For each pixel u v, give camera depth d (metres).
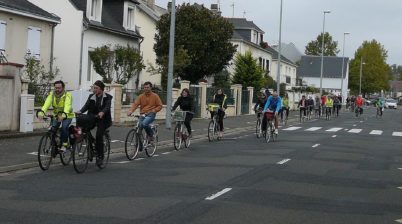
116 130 22.00
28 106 18.23
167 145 18.84
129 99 25.97
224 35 41.75
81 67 31.28
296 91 65.25
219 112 21.52
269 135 21.28
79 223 7.25
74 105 21.20
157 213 7.97
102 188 9.95
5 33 25.42
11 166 12.05
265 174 12.36
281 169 13.30
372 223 7.78
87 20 31.64
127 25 36.75
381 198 9.84
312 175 12.47
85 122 11.88
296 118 43.09
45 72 26.94
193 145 19.14
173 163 13.94
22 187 9.87
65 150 12.20
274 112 21.48
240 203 8.89
